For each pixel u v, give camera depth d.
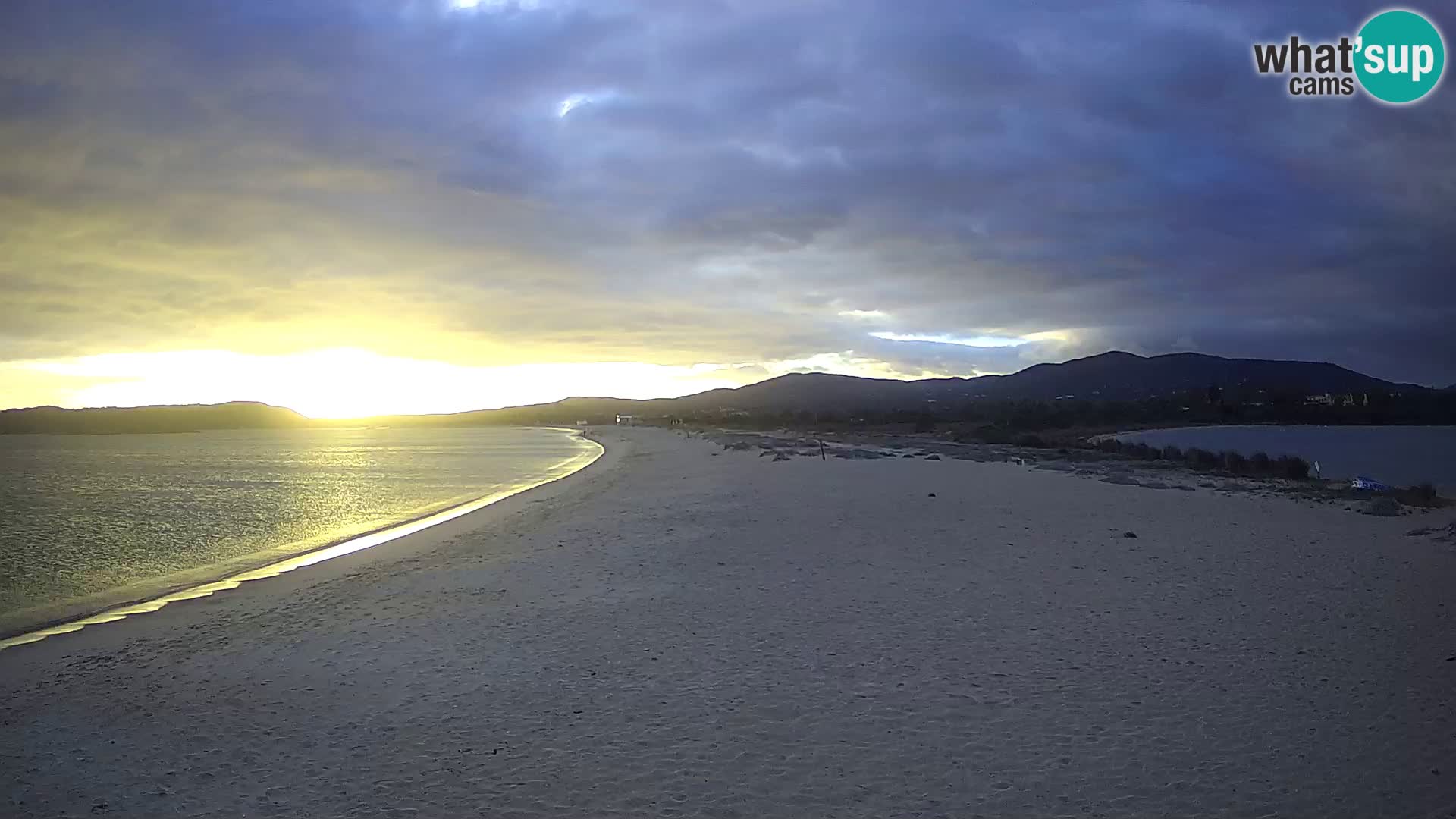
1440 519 16.48
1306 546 13.30
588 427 169.25
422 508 27.25
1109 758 5.51
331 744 6.29
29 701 7.69
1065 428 92.56
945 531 15.23
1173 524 15.81
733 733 6.16
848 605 9.88
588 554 14.23
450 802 5.21
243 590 13.36
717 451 49.41
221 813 5.22
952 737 5.93
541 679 7.61
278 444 112.19
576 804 5.12
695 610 9.95
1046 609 9.46
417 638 9.25
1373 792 4.96
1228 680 6.98
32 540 20.53
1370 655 7.59
